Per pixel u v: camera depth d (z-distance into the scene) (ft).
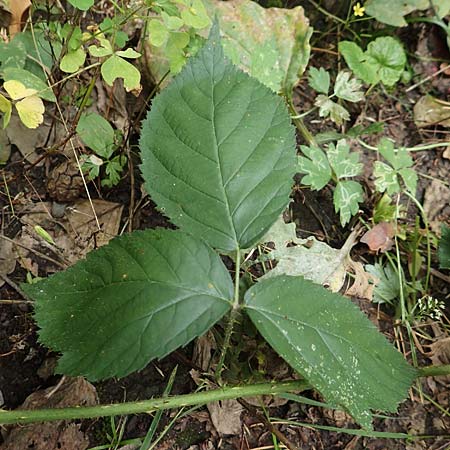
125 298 0.69
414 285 1.04
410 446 0.94
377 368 0.75
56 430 0.85
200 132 0.77
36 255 0.94
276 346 0.71
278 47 1.11
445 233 1.01
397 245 1.05
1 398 0.86
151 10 0.98
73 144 0.98
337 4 1.25
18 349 0.88
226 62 0.80
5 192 0.96
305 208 1.08
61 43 0.93
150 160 0.76
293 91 1.18
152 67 1.03
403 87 1.23
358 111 1.20
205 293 0.70
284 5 1.24
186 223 0.74
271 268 0.99
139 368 0.66
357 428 0.93
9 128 0.97
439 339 1.01
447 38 1.24
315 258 0.98
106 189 1.01
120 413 0.73
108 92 1.03
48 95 0.90
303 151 1.01
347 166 1.03
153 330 0.68
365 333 0.75
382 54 1.17
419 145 1.19
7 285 0.91
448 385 0.98
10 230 0.95
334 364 0.72
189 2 0.82
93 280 0.70
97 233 0.97
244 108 0.78
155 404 0.73
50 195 0.98
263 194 0.76
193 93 0.78
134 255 0.70
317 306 0.74
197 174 0.76
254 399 0.92
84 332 0.68
